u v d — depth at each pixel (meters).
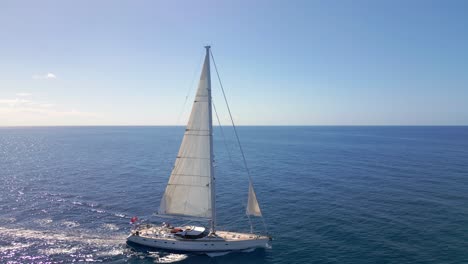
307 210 49.88
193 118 33.59
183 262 33.22
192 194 35.09
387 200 54.66
